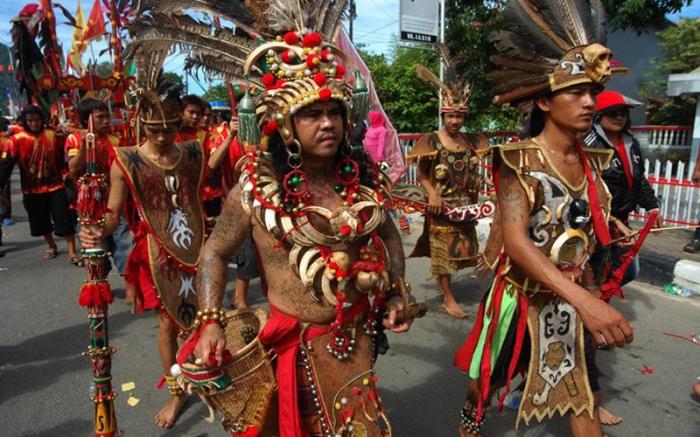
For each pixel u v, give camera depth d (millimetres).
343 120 1738
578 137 2086
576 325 2166
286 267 1767
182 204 3098
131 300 3072
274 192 1701
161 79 3006
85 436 2791
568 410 2230
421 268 5805
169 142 3018
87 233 2219
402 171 7125
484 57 9547
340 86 1673
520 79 2051
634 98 15039
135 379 3434
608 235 2055
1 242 6852
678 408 2941
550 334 2150
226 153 3725
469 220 4234
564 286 1804
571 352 2170
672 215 6656
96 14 6637
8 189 8664
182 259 3031
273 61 1703
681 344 3725
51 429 2859
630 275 3516
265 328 1787
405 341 3910
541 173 1990
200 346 1662
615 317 1715
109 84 4484
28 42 6828
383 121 7277
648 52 14977
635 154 3365
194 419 2947
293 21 1881
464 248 4359
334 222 1688
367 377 1848
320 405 1797
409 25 7754
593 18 2006
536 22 1999
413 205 4270
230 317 1879
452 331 4082
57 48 7191
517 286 2166
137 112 2996
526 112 2246
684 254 5570
